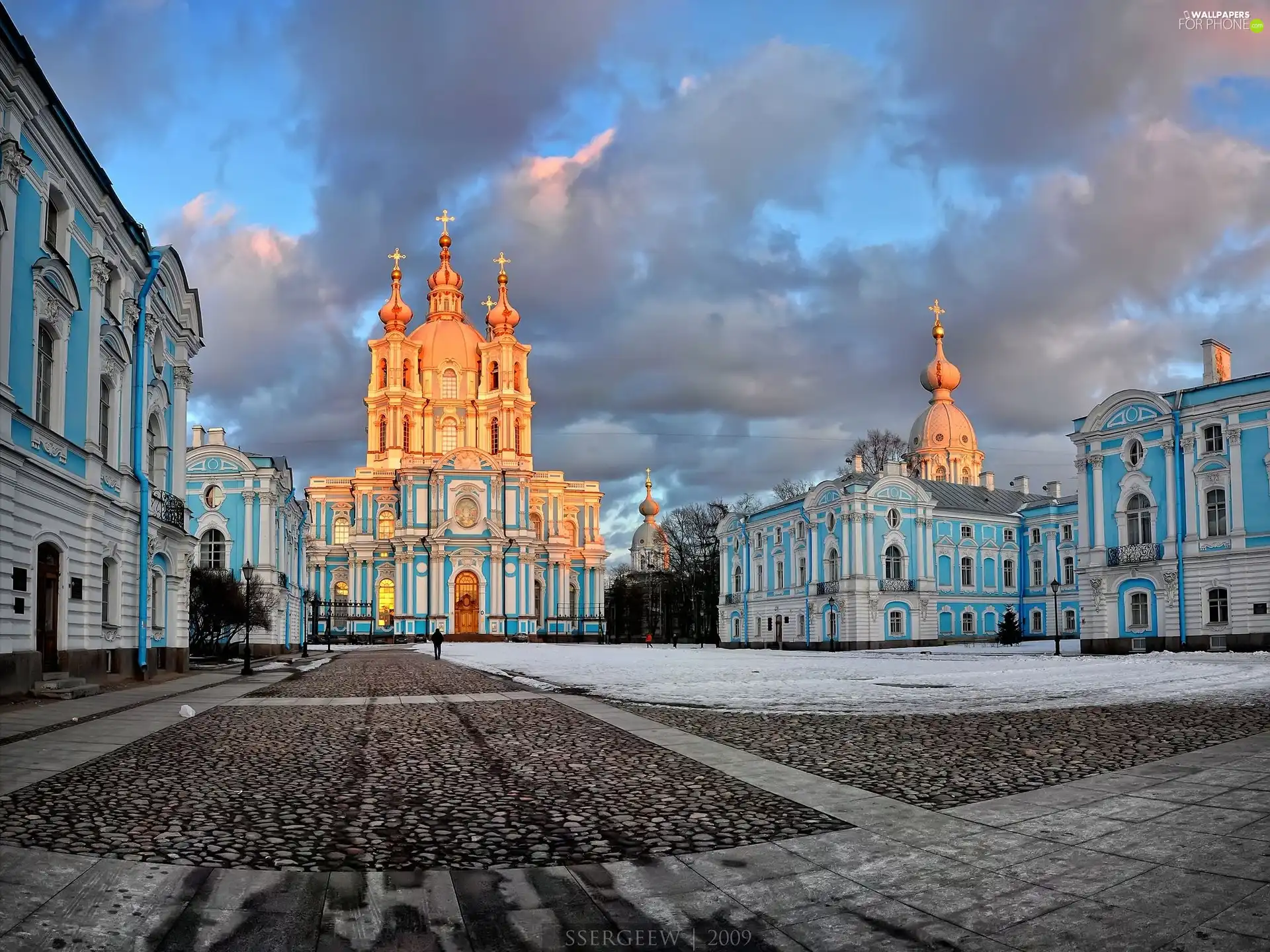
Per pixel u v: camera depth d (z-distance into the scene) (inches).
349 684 1022.4
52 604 861.8
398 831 324.8
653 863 285.1
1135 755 459.2
